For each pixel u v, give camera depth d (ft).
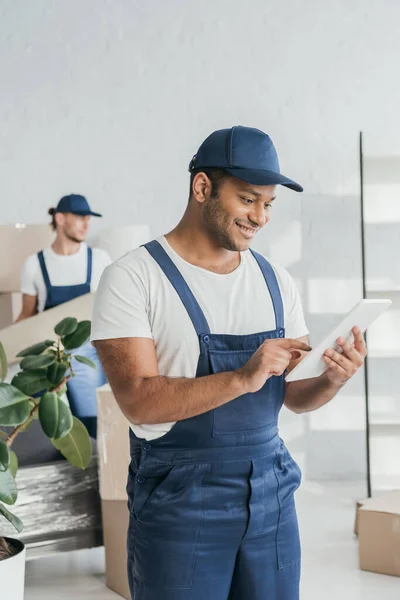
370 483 13.78
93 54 15.64
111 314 5.14
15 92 15.70
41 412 7.94
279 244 15.65
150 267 5.22
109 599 9.84
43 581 10.52
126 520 9.84
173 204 15.76
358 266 15.60
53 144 15.75
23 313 15.02
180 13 15.55
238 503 5.23
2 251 15.28
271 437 5.40
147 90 15.65
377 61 15.44
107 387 10.09
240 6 15.48
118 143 15.71
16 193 15.80
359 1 15.42
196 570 5.17
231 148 5.05
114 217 15.78
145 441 5.29
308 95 15.52
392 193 14.75
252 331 5.36
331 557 11.30
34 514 9.95
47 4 15.60
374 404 15.53
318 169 15.58
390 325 14.61
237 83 15.57
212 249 5.34
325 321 15.69
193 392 4.94
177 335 5.18
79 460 9.17
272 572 5.35
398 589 10.05
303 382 5.67
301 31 15.44
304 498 14.49
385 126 15.49
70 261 14.88
